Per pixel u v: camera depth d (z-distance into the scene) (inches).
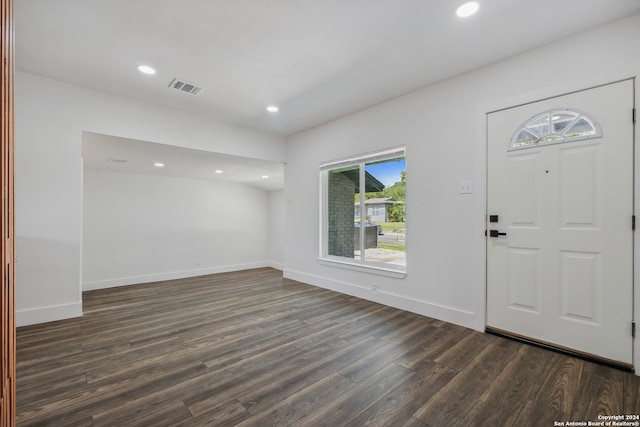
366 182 154.3
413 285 126.2
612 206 80.7
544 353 87.9
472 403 64.5
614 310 80.2
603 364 80.7
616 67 79.8
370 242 152.5
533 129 94.0
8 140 35.2
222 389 69.7
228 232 239.8
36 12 75.3
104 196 185.9
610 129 80.9
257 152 176.9
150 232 201.9
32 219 111.0
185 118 146.6
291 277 195.6
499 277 101.0
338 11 76.4
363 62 102.0
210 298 151.6
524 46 92.4
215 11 76.1
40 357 85.7
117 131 126.8
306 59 100.0
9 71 35.8
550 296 90.7
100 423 57.9
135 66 104.1
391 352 88.8
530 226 94.7
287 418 59.6
